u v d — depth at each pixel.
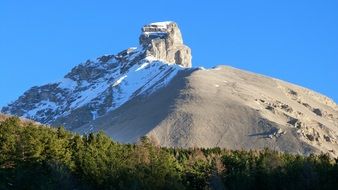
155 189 90.00
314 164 102.94
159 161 95.81
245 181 98.38
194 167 102.81
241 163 105.75
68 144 99.31
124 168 91.06
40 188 83.31
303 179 96.25
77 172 90.88
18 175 85.75
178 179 95.69
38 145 91.44
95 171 89.88
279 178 98.12
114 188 87.38
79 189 87.19
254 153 126.44
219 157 110.69
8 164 89.56
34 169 88.31
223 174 101.69
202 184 99.12
